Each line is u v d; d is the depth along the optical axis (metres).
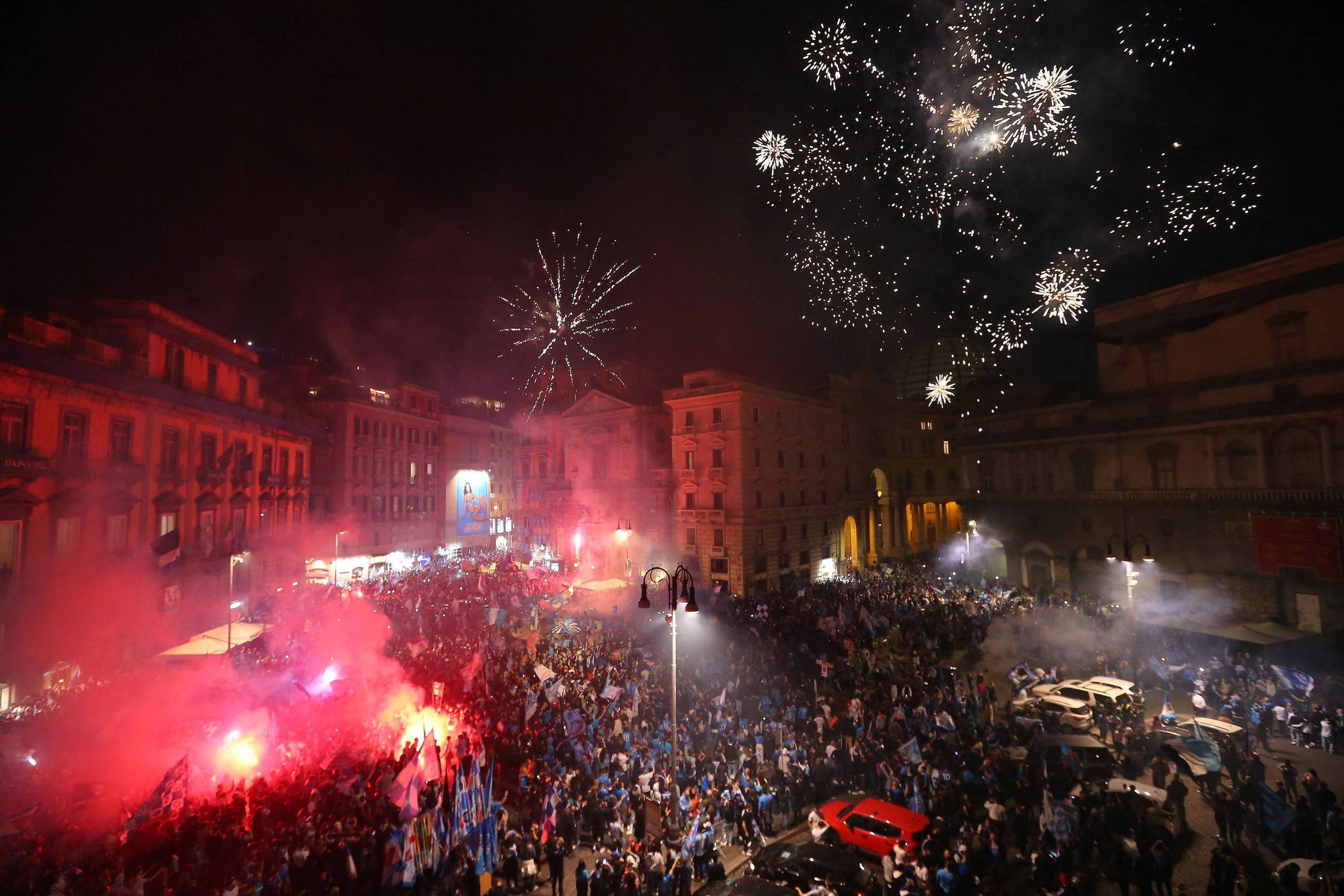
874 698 25.30
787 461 58.50
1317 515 36.59
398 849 14.88
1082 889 15.23
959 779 19.06
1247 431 40.47
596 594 51.84
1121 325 48.84
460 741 19.56
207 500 39.50
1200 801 19.47
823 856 15.16
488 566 60.22
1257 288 40.81
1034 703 25.34
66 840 15.34
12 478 26.20
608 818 17.56
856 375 69.31
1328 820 15.70
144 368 34.12
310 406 66.56
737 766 20.27
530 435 77.81
